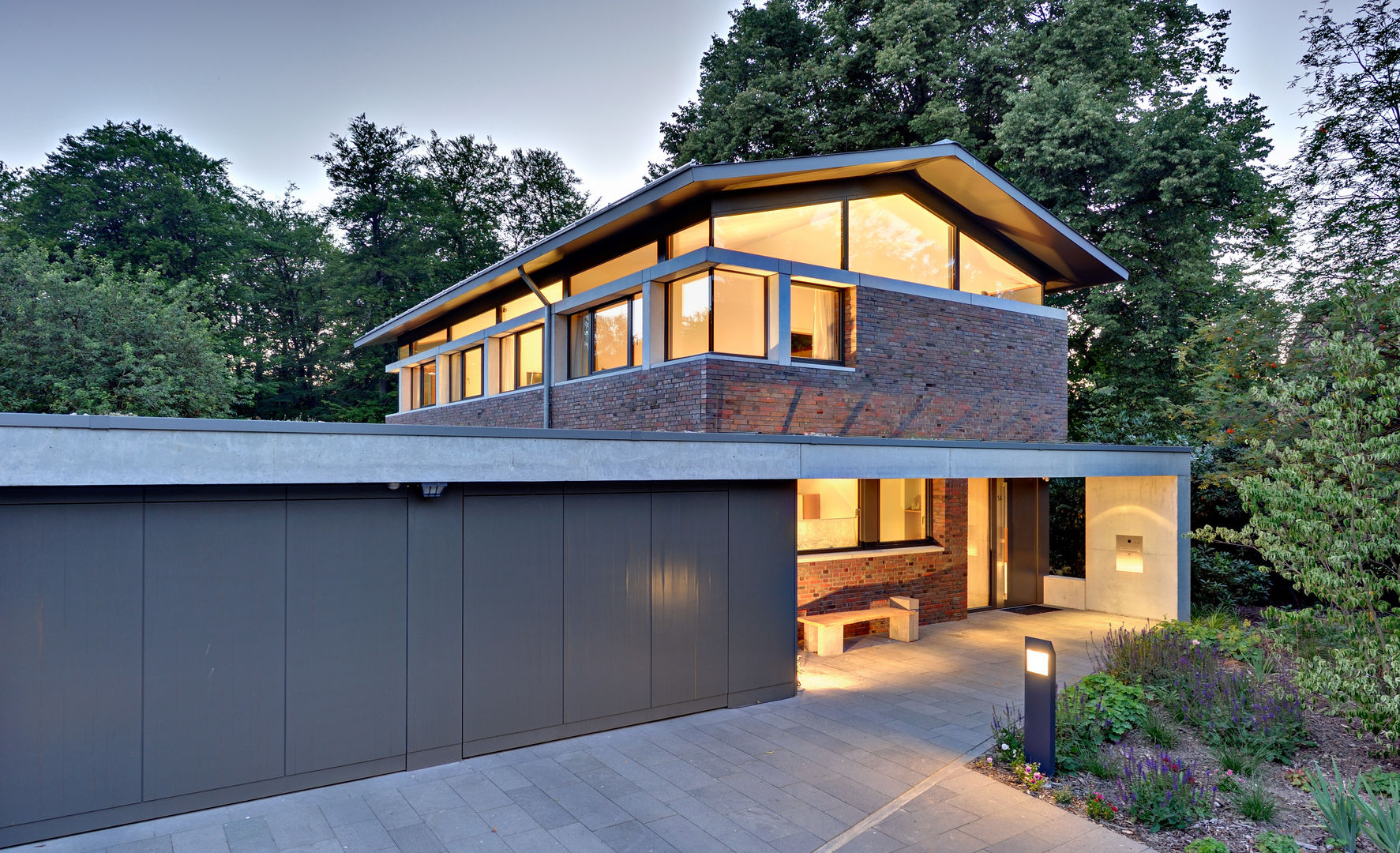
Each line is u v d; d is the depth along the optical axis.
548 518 7.27
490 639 6.94
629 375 12.45
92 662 5.26
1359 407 7.28
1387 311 9.21
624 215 11.94
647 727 7.80
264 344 36.16
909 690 9.39
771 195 11.84
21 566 5.05
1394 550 7.24
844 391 11.92
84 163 32.81
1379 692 6.63
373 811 5.75
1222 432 13.40
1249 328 12.93
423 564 6.60
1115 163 19.22
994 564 15.56
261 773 5.87
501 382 17.73
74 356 19.31
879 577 12.79
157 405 19.86
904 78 23.31
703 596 8.34
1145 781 5.97
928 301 13.02
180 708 5.56
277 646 5.93
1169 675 8.70
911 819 5.79
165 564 5.51
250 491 5.84
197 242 33.66
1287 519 7.30
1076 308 20.83
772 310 11.45
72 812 5.20
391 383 36.16
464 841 5.32
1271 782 6.40
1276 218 15.02
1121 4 20.88
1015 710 8.58
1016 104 19.69
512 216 43.72
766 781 6.50
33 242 20.28
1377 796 5.73
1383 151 13.91
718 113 28.11
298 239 37.41
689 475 7.93
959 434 13.30
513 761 6.82
